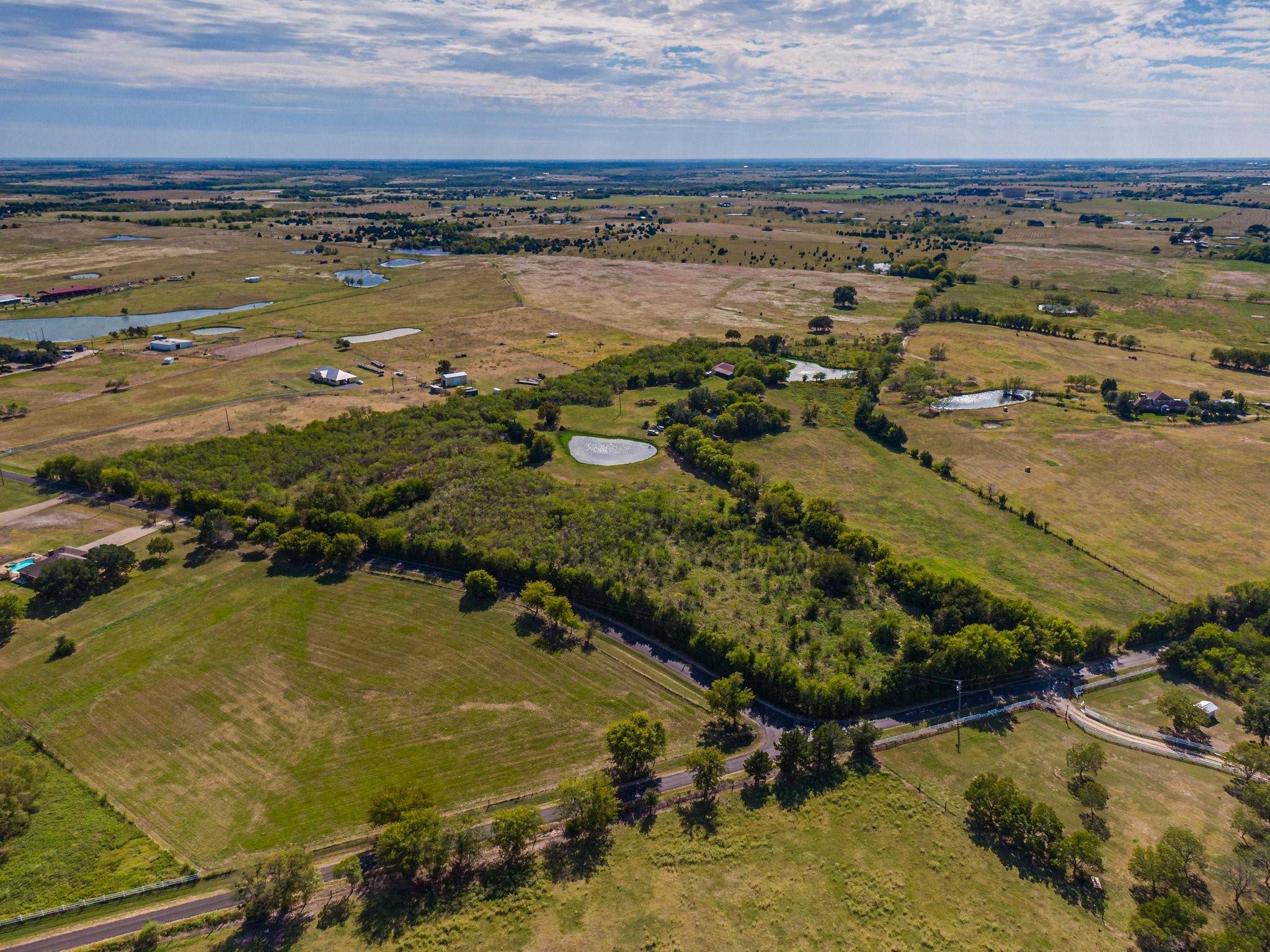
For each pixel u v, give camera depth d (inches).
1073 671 3885.3
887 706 3590.1
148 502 5354.3
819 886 2635.3
